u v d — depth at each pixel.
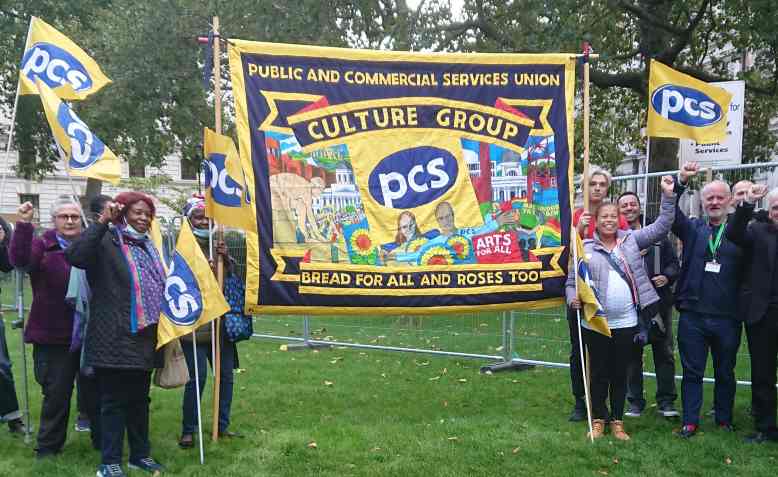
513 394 6.44
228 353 5.17
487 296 5.43
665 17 12.96
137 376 4.31
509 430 5.23
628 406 6.04
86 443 5.00
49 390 4.64
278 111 5.17
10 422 5.23
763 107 15.58
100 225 4.07
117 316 4.16
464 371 7.49
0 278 12.84
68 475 4.31
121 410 4.28
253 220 5.12
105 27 14.62
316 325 10.44
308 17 12.54
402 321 9.44
